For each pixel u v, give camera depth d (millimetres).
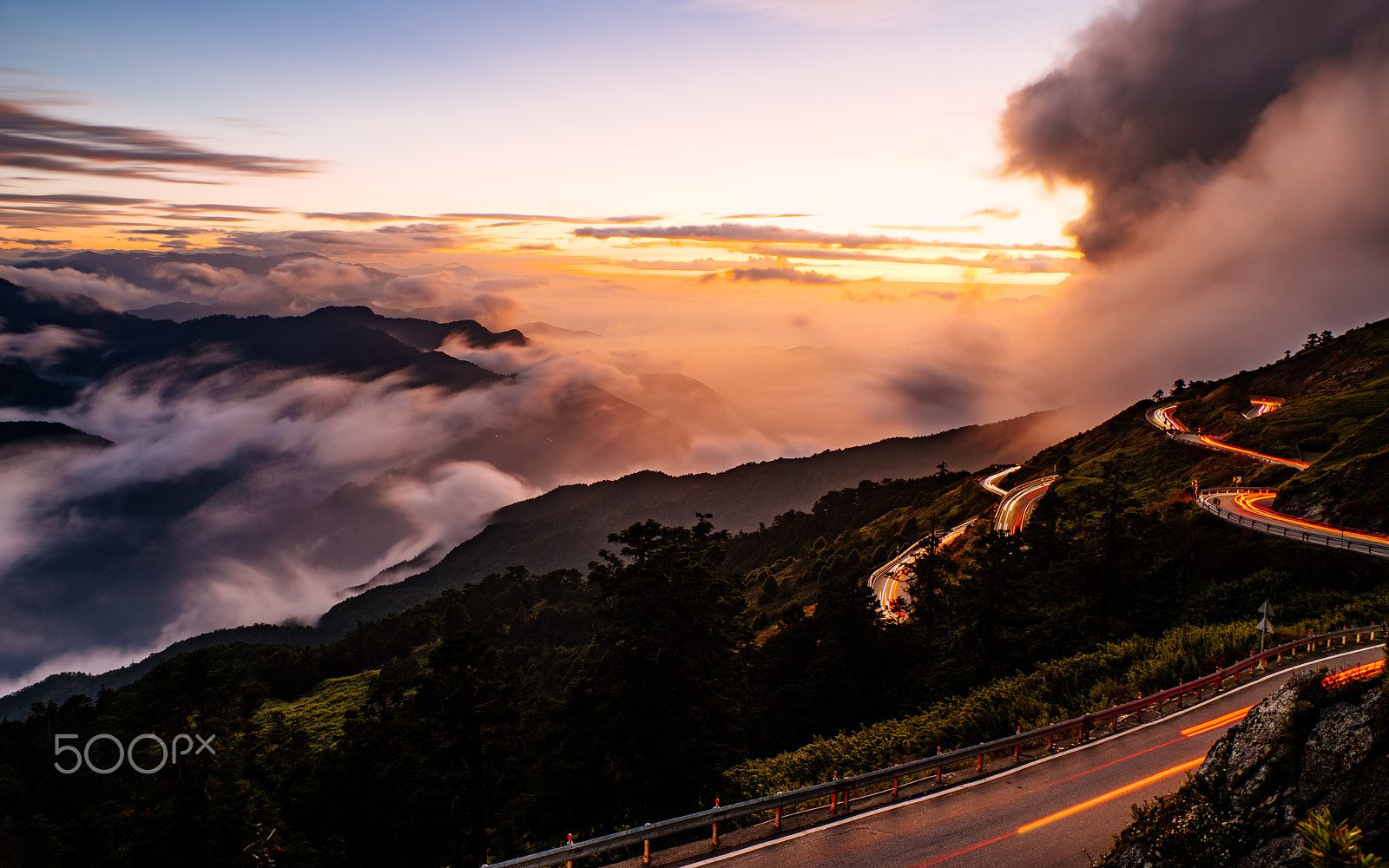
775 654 57156
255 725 38062
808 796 18625
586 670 29344
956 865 16422
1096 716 24297
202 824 27484
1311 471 58531
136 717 27688
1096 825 18141
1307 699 13516
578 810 27688
